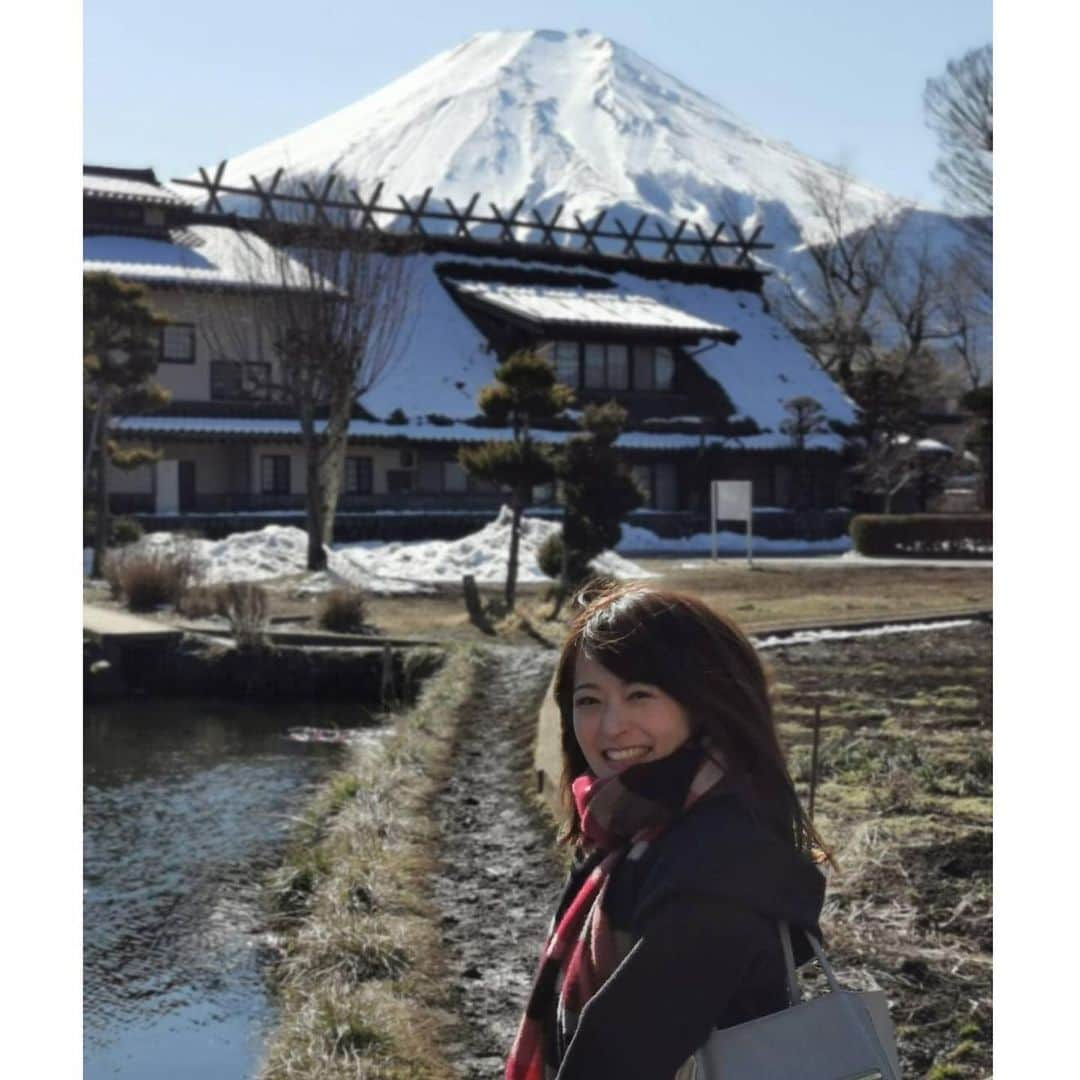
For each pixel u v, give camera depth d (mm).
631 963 1631
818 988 4906
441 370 47969
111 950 6602
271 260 42219
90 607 19484
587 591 2045
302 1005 5445
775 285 68250
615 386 50656
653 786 1766
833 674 13164
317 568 25750
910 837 6715
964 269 56844
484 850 7723
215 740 13195
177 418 41750
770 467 50219
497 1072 4801
